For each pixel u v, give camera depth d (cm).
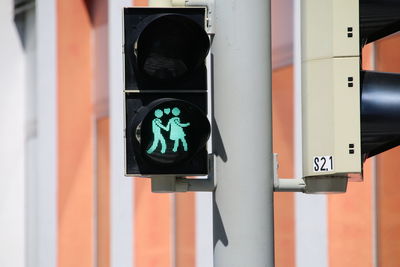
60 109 4903
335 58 1126
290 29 3080
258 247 1130
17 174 5444
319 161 1129
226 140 1133
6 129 5528
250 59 1133
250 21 1134
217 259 1142
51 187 5003
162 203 4003
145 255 4116
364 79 1138
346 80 1121
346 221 2861
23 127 5375
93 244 4603
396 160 2645
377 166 2741
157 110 1109
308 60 1142
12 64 5459
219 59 1141
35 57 5253
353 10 1128
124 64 1127
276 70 3181
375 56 2755
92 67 4650
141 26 1127
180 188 1142
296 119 3028
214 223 1150
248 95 1131
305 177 1150
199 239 3691
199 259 3688
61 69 4903
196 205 3709
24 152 5375
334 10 1129
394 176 2659
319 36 1137
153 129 1111
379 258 2731
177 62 1130
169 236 3944
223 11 1139
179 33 1125
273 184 1148
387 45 2697
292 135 3053
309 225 3016
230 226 1130
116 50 4403
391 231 2673
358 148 1117
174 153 1112
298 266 3073
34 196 5228
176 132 1112
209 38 1125
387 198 2692
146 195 4125
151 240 4078
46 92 5059
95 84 4622
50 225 5006
